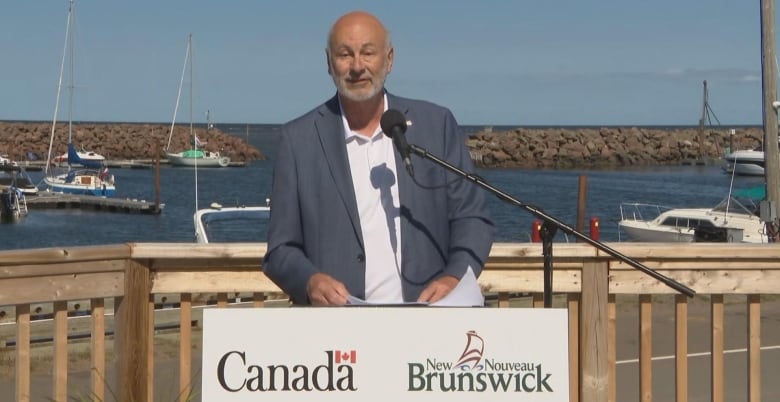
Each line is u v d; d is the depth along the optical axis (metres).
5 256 4.51
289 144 4.07
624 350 9.43
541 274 5.04
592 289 5.03
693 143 105.88
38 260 4.59
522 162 98.19
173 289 4.95
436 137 4.09
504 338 3.26
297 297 3.87
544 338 3.25
